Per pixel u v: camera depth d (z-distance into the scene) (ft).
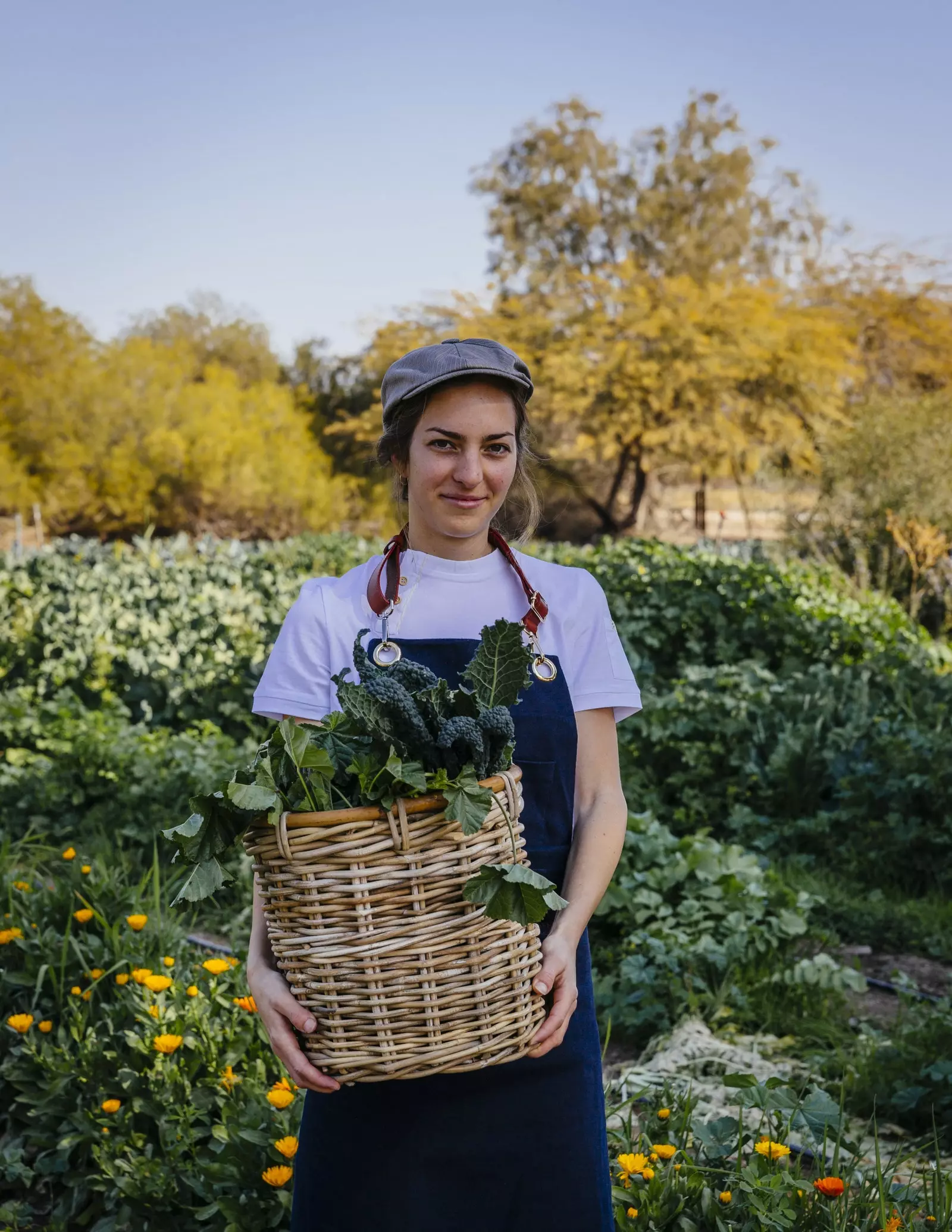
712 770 20.25
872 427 51.78
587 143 111.24
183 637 27.55
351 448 127.13
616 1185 7.73
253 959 5.30
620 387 93.91
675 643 31.58
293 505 117.08
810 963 13.26
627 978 13.01
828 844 18.52
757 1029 12.58
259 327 144.66
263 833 4.69
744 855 17.93
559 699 5.67
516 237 113.39
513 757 5.48
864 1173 7.95
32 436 114.11
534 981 4.97
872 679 23.98
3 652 28.17
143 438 114.73
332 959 4.61
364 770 4.71
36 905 12.02
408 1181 5.20
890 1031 12.14
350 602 5.84
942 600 41.83
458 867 4.68
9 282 118.11
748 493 98.48
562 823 5.63
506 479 5.69
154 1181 8.53
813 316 101.55
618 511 109.09
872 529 47.75
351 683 4.81
